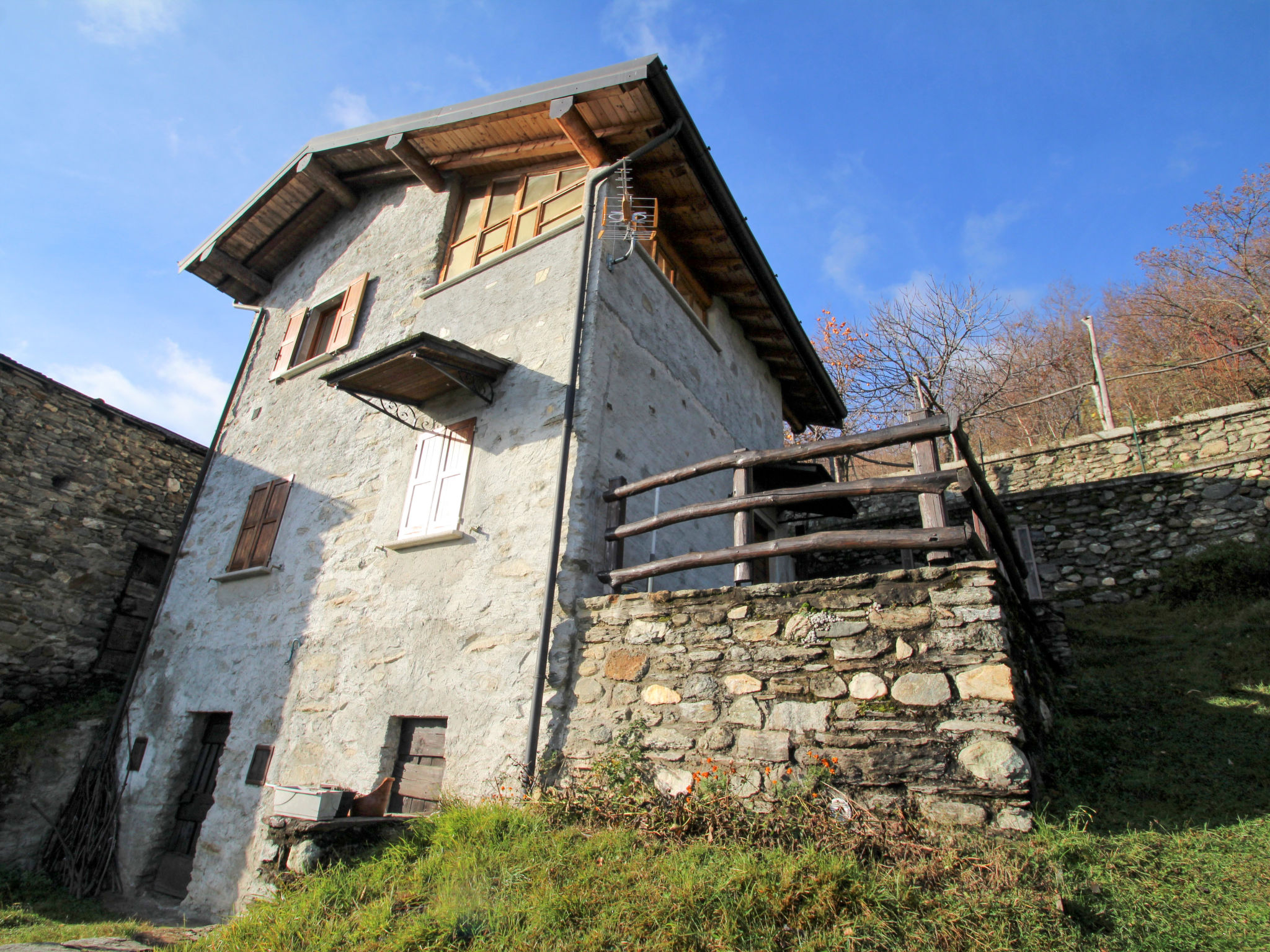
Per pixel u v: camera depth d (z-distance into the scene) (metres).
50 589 8.62
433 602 5.50
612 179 6.38
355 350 7.83
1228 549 7.31
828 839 3.16
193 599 7.85
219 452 8.98
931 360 17.86
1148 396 16.50
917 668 3.46
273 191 9.02
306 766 5.59
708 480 7.13
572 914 2.90
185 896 5.90
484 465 5.77
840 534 3.89
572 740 4.36
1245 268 15.91
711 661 4.07
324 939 3.15
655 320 6.85
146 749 7.16
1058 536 8.97
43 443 8.84
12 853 6.87
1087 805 3.58
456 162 7.64
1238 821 3.28
